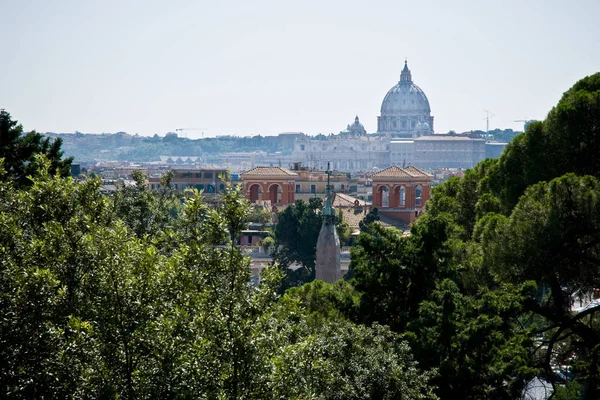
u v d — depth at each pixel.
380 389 121.06
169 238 128.12
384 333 132.12
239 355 101.81
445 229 156.62
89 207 125.25
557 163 177.62
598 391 150.62
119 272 104.25
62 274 110.19
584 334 158.25
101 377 100.50
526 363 133.12
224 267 108.50
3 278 108.88
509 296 143.38
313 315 152.88
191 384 100.38
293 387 105.00
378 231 160.75
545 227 156.88
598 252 165.25
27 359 103.88
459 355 134.88
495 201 180.88
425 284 153.38
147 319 104.12
